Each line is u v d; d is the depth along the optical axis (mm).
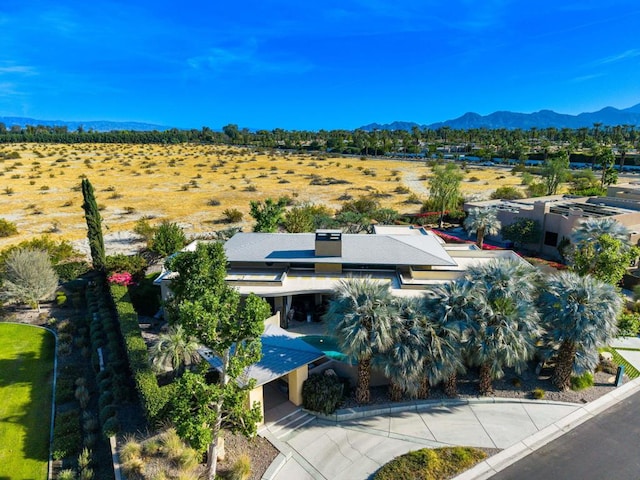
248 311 13781
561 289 20344
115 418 18312
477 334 18969
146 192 76438
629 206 47500
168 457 16484
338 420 19266
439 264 28594
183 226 54125
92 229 34531
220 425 16188
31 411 20406
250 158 133750
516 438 18031
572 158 127250
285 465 16688
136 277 33906
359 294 18891
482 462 16672
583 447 17516
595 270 25969
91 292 32781
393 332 18359
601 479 15852
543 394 20750
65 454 17531
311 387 19594
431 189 58844
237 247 31297
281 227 50594
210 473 15109
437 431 18484
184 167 110250
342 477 16078
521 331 19203
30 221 56000
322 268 29969
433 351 18328
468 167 116062
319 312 29359
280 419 19109
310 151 166000
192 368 21859
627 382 22094
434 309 19469
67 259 39938
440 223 55344
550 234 43906
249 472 16016
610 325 19625
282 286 28000
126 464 16031
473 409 19953
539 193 68562
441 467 16219
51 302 32469
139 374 19422
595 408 20094
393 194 76562
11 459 17484
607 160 76375
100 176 93250
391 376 18734
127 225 54438
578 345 20359
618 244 25688
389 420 19234
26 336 27406
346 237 32031
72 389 21797
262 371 18656
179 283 19562
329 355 21891
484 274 20484
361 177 96500
